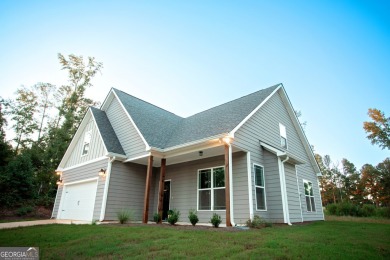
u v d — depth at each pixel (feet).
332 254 13.25
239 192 30.96
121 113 44.14
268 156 34.32
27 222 37.50
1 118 75.15
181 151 32.89
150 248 14.89
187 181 37.35
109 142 39.45
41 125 95.14
